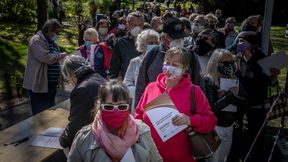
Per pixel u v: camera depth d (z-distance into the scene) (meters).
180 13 30.81
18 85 9.03
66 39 17.66
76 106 3.57
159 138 3.31
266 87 5.45
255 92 5.36
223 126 4.36
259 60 5.36
